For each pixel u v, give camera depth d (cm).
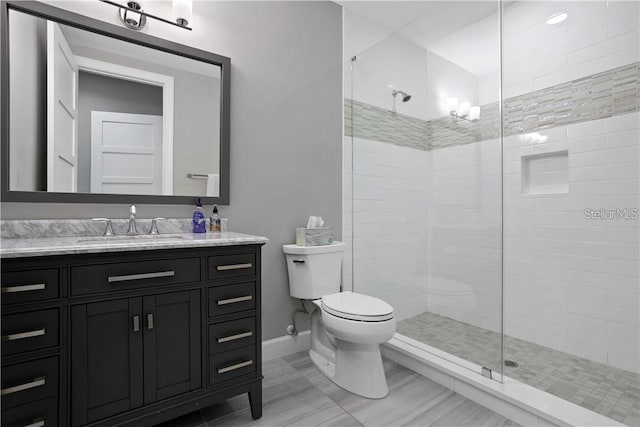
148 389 121
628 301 184
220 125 190
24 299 100
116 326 115
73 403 107
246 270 146
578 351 202
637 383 168
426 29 237
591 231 198
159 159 172
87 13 155
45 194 143
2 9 136
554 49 215
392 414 151
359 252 255
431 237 229
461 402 161
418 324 227
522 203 232
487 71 209
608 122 192
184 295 129
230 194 194
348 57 252
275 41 213
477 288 199
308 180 229
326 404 159
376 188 249
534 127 226
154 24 171
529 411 140
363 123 253
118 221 157
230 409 154
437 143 233
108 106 160
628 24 185
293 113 221
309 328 229
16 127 139
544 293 219
